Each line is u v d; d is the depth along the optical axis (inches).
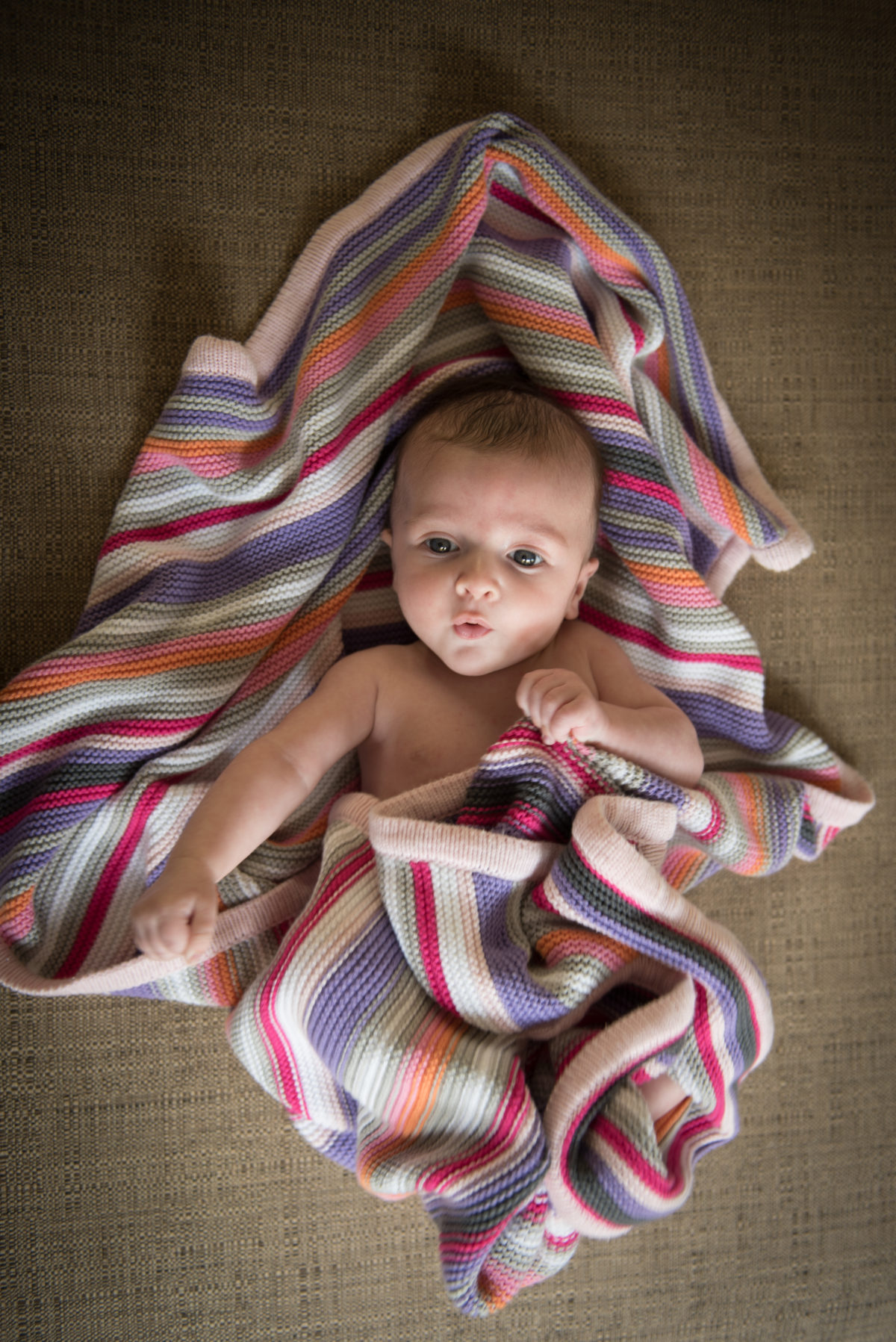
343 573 44.5
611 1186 35.8
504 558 39.2
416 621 40.1
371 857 38.4
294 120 46.0
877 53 50.0
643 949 37.2
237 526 43.5
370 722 42.0
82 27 44.4
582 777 39.0
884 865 49.8
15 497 43.4
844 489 50.1
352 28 46.4
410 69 46.9
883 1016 50.0
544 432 40.1
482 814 38.1
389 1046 35.7
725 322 49.1
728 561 47.7
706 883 48.8
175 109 45.0
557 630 43.8
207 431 42.8
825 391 50.0
